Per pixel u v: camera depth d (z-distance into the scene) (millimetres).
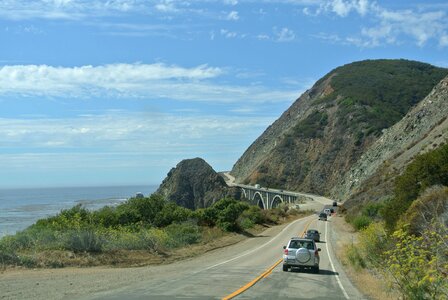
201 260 30391
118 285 16719
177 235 38750
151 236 32656
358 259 24875
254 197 162500
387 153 97250
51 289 15195
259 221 69500
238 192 170625
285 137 187375
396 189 32031
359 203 75500
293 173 172000
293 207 109688
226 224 51094
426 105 92500
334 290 17031
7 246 23547
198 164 178875
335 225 67750
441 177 27547
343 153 164375
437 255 10906
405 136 92750
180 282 17875
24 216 101250
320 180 161625
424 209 19859
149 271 22531
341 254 34000
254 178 176875
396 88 193875
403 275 11844
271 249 38500
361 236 29391
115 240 29734
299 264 23125
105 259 25750
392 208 29547
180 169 177500
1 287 15359
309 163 171625
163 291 15227
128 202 46375
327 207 102812
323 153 170250
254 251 37000
